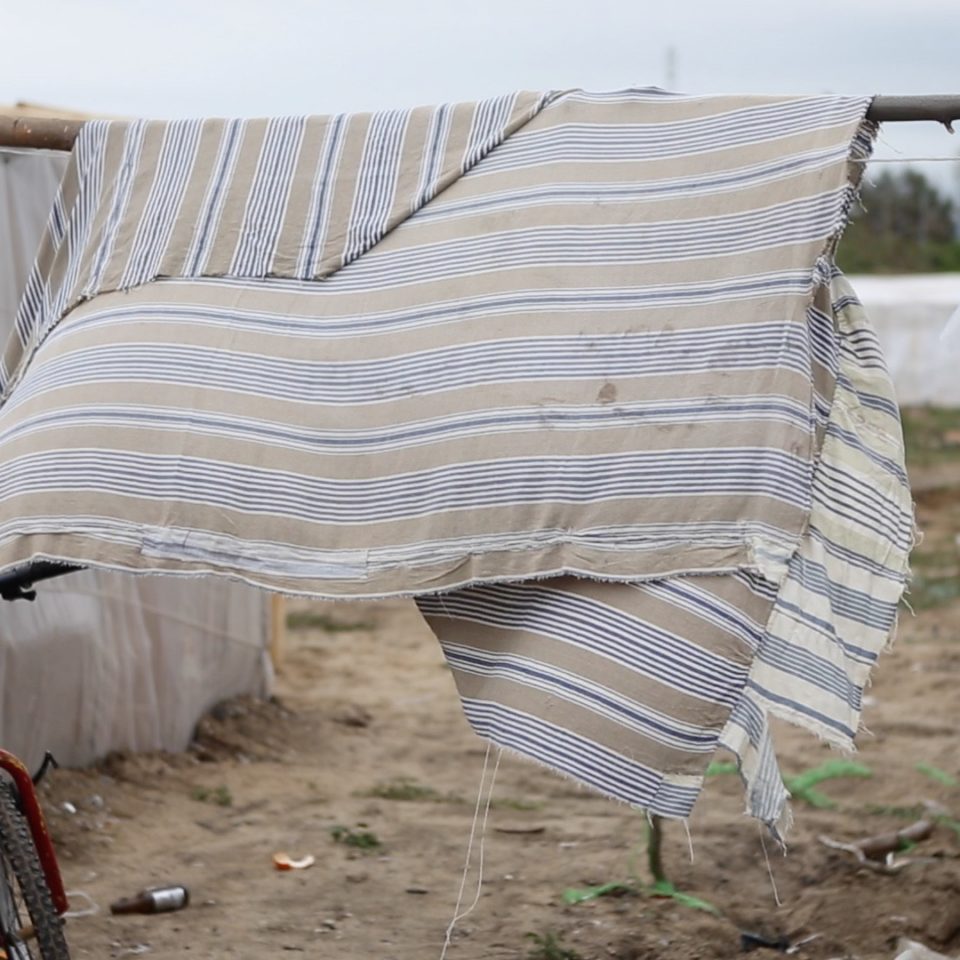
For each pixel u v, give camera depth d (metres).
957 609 12.37
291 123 4.15
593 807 7.02
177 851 6.21
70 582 6.83
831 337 3.58
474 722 3.51
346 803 7.02
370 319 3.80
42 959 3.54
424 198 3.90
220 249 4.06
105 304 4.14
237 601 8.30
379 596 3.56
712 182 3.64
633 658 3.38
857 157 3.56
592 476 3.48
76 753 6.97
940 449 22.03
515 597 3.54
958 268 31.39
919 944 4.98
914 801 6.99
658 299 3.58
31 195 6.59
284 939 5.28
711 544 3.40
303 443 3.73
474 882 5.90
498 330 3.65
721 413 3.45
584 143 3.82
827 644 3.48
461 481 3.55
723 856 6.17
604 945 5.18
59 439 3.93
